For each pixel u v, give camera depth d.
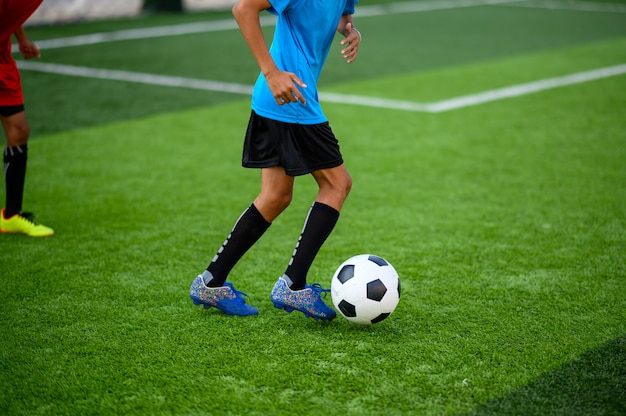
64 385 2.81
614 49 12.57
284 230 4.66
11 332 3.25
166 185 5.66
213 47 12.60
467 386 2.77
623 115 7.94
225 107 8.46
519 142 6.91
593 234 4.54
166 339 3.18
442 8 18.94
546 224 4.73
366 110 8.23
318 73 3.25
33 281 3.83
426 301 3.57
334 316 3.31
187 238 4.52
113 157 6.43
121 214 4.97
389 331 3.24
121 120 7.80
